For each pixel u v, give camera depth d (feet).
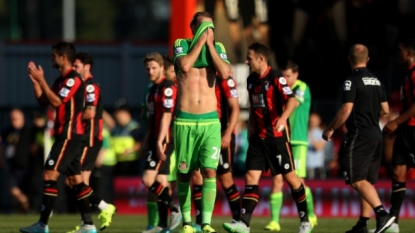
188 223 121.08
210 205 115.14
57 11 648.38
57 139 126.72
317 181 201.57
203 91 114.62
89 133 134.92
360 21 207.21
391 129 131.13
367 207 131.75
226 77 111.55
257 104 123.65
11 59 269.03
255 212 202.49
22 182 218.59
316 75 207.82
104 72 271.28
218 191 202.80
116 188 209.87
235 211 130.52
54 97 124.67
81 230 131.34
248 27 200.75
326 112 209.87
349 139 122.83
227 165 129.80
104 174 208.64
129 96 271.08
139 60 271.69
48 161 126.21
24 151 217.56
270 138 123.03
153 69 132.87
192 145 115.03
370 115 122.52
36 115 219.41
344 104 121.19
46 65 269.03
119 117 219.61
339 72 208.03
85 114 133.49
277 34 202.80
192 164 116.06
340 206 200.54
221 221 175.73
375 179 125.90
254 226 159.84
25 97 268.62
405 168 133.90
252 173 124.16
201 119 114.21
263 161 124.47
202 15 113.09
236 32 199.93
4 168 234.38
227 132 128.06
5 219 184.34
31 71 123.24
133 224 167.63
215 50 111.96
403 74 206.69
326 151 209.26
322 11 205.67
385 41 207.41
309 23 205.46
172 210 135.85
